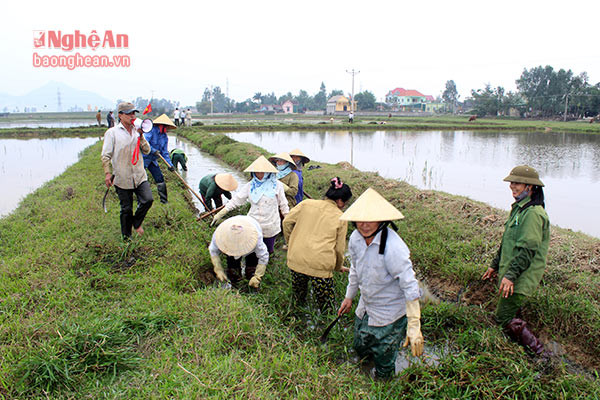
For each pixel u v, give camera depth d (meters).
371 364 4.07
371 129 43.31
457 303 5.34
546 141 29.89
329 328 4.18
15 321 3.80
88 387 3.19
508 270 4.04
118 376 3.36
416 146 25.86
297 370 3.41
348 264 6.21
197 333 3.83
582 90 77.75
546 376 3.58
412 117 76.69
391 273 3.48
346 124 47.06
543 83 92.75
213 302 4.35
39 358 3.22
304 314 4.78
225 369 3.32
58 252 5.47
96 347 3.46
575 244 5.62
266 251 5.17
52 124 52.00
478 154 21.61
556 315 4.51
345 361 4.09
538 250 4.07
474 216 7.20
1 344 3.51
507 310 4.32
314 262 4.44
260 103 150.88
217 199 8.09
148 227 6.83
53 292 4.46
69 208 7.76
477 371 3.63
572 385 3.47
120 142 5.54
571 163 18.38
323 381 3.36
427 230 7.09
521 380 3.48
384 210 3.38
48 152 21.75
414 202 8.57
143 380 3.24
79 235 6.26
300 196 7.21
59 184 10.40
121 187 5.79
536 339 4.22
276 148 23.95
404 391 3.54
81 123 54.75
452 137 33.75
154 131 8.48
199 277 5.42
